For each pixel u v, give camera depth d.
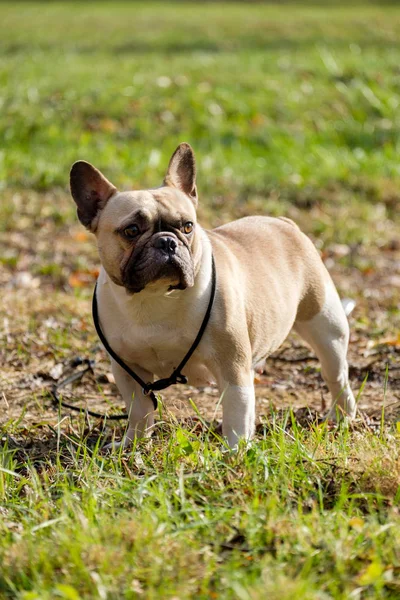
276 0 63.12
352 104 24.81
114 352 7.25
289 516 5.59
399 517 5.51
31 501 6.04
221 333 6.83
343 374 8.40
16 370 10.06
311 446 6.84
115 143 22.39
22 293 13.14
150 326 6.86
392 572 5.03
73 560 5.07
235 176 19.81
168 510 5.55
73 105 24.58
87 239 16.33
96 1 66.25
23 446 7.77
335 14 46.44
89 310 12.01
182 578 4.95
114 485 6.32
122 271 6.66
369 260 15.40
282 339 7.87
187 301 6.73
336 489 6.11
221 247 7.30
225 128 23.20
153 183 19.19
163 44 38.38
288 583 4.73
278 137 22.80
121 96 25.30
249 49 35.53
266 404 9.13
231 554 5.25
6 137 22.73
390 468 6.20
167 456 6.62
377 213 18.09
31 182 19.41
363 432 7.19
